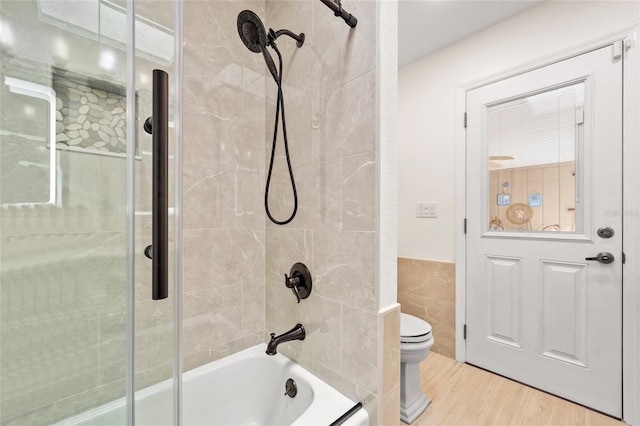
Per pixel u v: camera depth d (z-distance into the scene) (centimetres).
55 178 75
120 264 74
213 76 132
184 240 123
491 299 194
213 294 132
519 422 148
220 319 135
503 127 191
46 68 74
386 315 101
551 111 172
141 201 72
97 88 74
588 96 159
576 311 162
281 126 140
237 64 140
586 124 160
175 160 72
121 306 74
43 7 74
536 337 175
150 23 73
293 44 133
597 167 156
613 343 150
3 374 74
